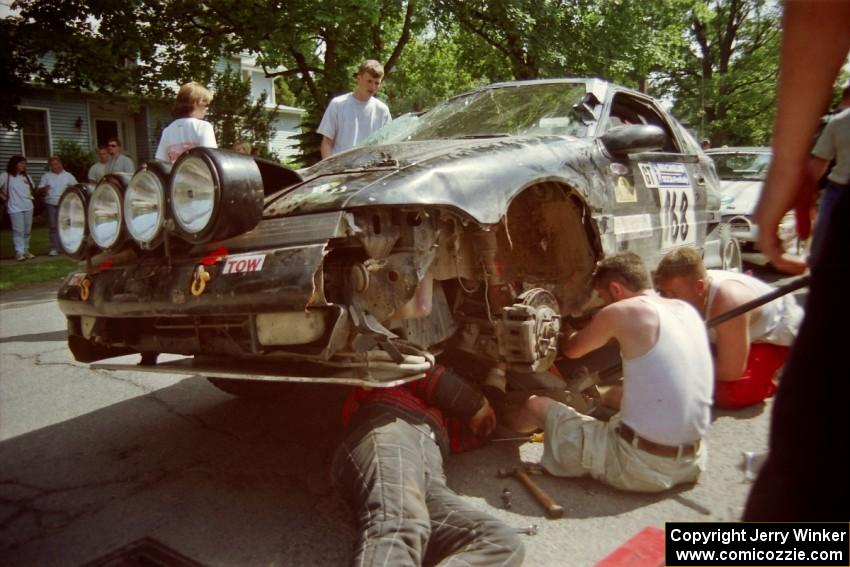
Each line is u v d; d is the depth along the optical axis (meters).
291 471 2.91
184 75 13.81
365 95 5.71
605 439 2.64
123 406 3.87
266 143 18.17
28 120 19.42
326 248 2.32
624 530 2.34
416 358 2.44
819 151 3.14
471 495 2.63
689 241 4.51
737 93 26.48
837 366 1.06
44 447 3.27
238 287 2.37
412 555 1.98
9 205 11.42
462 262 2.86
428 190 2.49
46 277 9.38
